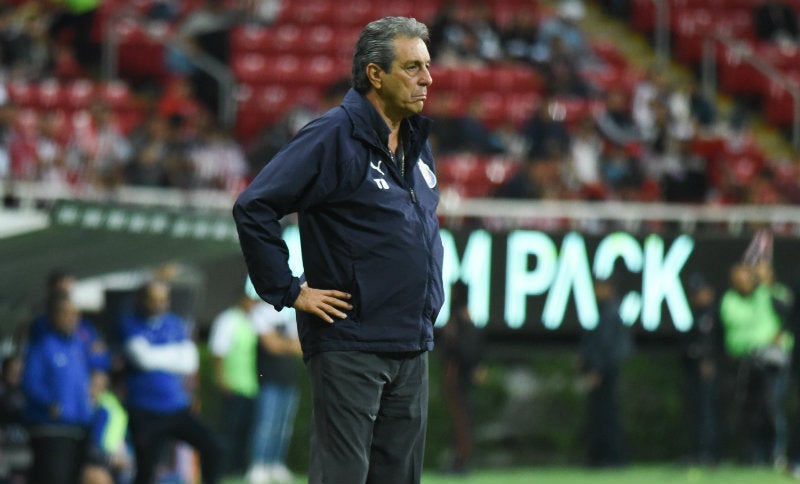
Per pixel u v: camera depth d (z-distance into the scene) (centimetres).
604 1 8994
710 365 5478
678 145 7212
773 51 8488
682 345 5606
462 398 5391
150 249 3897
